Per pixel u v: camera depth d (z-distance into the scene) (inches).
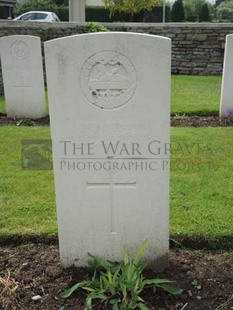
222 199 143.8
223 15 1270.9
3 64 265.4
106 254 105.3
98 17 959.6
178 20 1091.9
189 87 380.5
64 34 416.5
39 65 264.7
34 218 131.9
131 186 99.2
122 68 90.3
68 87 92.0
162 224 101.7
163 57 88.7
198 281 100.1
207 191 150.3
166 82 90.5
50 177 166.7
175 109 288.2
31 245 120.0
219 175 166.1
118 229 102.8
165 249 103.9
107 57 89.7
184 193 148.5
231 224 125.8
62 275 103.1
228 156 189.3
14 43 259.6
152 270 104.9
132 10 867.4
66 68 90.7
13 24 394.0
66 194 100.2
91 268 103.7
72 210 101.3
